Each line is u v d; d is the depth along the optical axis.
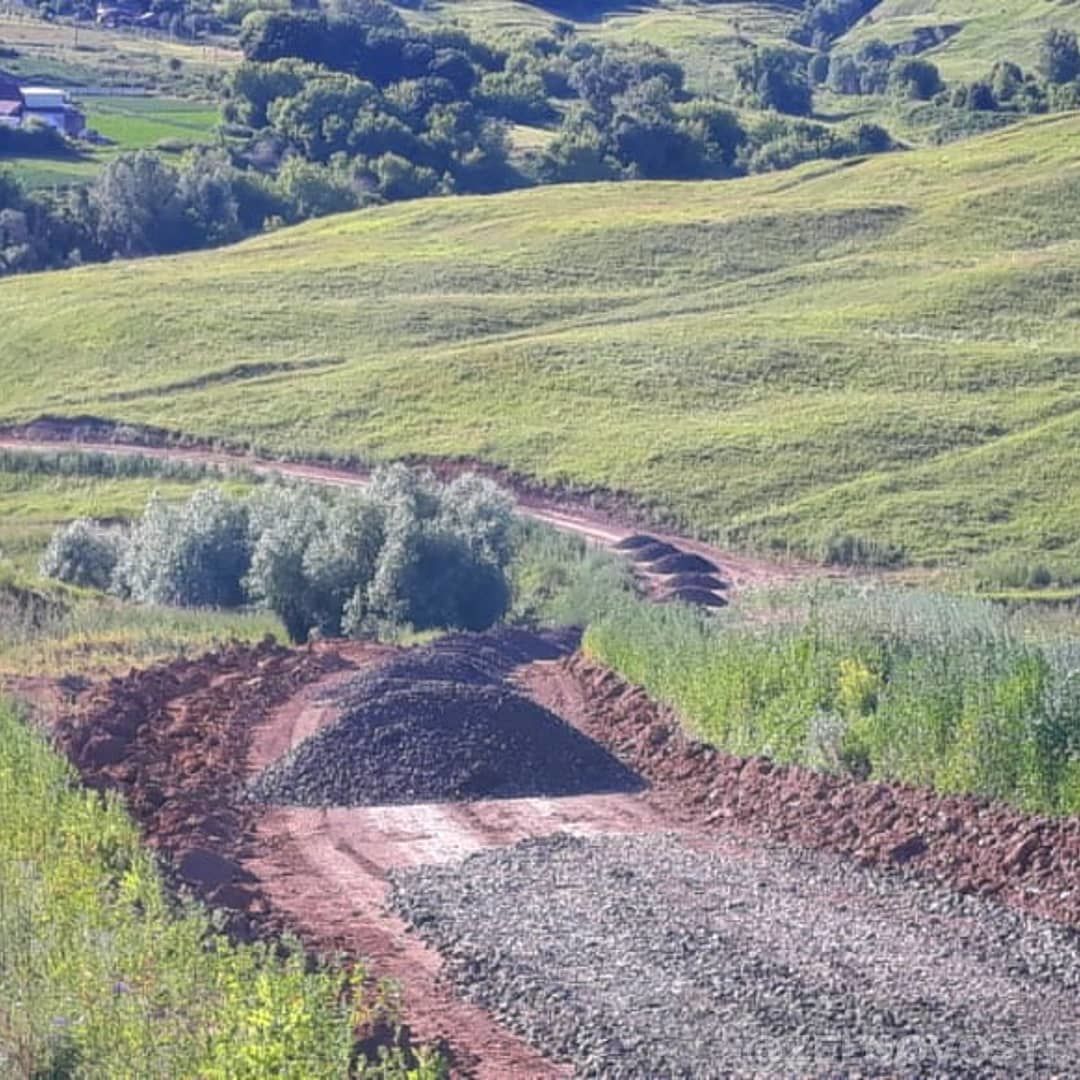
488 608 121.50
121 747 56.69
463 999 33.97
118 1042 26.97
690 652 67.69
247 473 199.00
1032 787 44.69
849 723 52.16
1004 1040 30.62
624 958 35.44
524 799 54.16
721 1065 29.53
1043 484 188.38
